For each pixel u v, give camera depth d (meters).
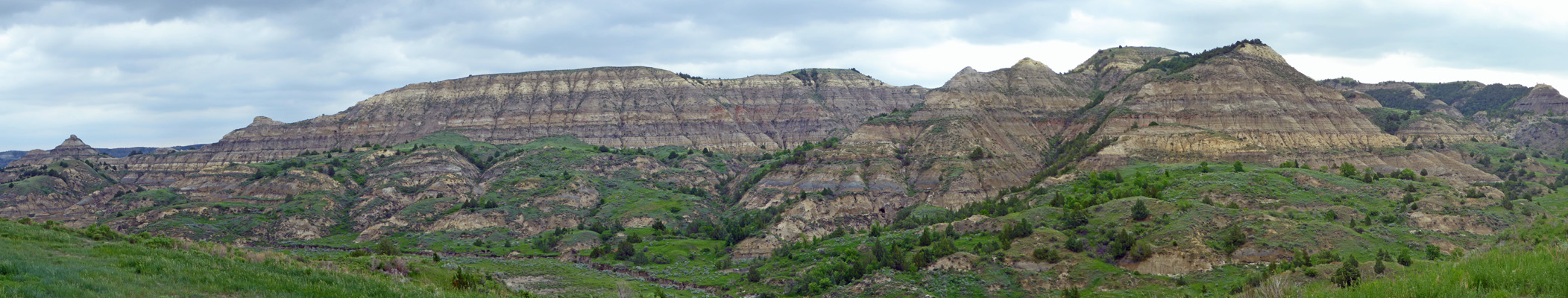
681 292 148.88
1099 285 129.88
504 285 114.81
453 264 167.00
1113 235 145.50
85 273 68.44
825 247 171.12
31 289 59.47
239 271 80.00
